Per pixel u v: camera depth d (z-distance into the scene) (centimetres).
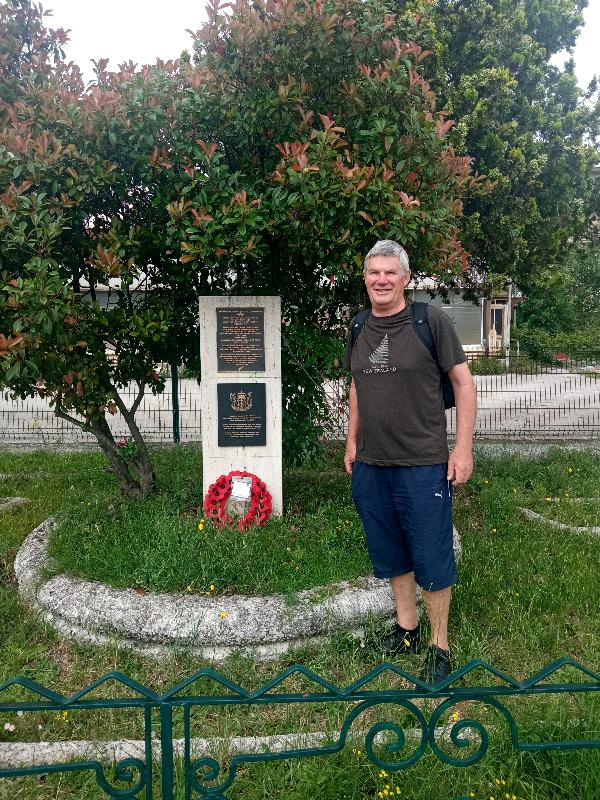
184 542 392
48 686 315
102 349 451
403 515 305
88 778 244
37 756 251
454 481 298
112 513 467
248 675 317
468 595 393
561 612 386
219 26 419
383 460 302
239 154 468
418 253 468
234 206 398
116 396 465
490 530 532
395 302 296
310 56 426
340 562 383
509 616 375
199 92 414
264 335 450
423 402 296
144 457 514
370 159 421
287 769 247
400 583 329
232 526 423
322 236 418
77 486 659
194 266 424
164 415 1101
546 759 243
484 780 233
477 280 1091
